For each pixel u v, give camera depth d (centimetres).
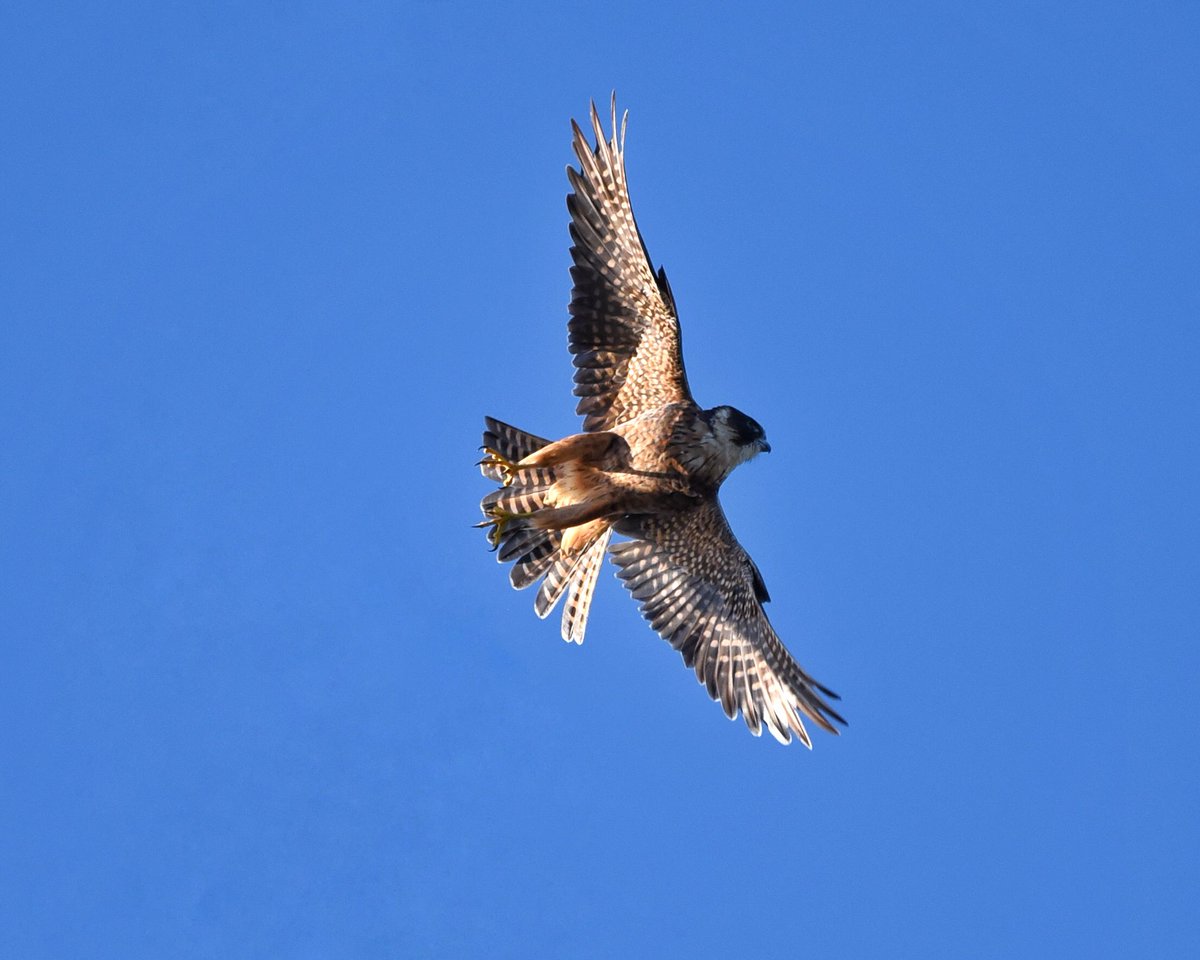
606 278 1605
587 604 1664
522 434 1530
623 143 1584
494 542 1617
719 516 1661
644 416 1598
